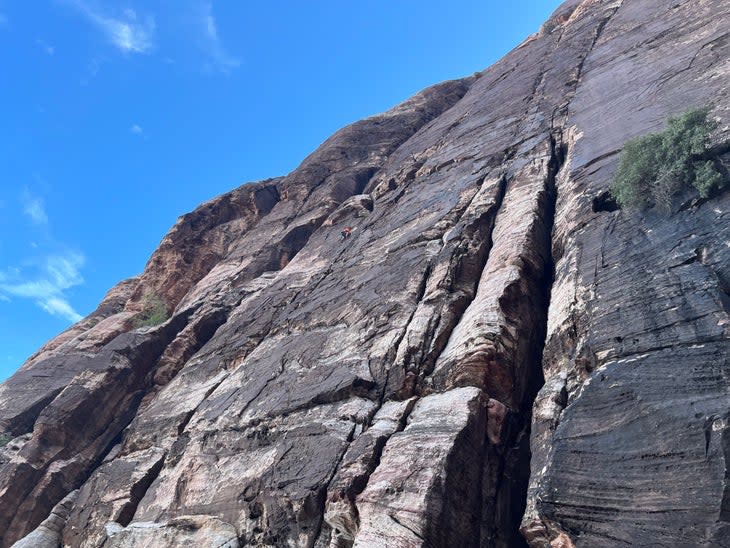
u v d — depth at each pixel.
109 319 29.55
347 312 15.73
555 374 10.38
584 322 10.19
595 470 7.81
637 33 21.09
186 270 31.44
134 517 14.61
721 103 12.19
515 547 9.54
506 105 23.80
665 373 8.09
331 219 25.27
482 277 13.75
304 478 11.12
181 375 19.89
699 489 6.76
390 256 17.09
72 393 21.47
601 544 7.26
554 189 15.74
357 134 35.16
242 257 27.78
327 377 13.46
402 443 10.39
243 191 33.44
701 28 17.56
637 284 9.81
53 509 17.92
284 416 13.30
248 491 12.08
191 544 11.91
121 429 21.61
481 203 16.48
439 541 8.69
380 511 9.25
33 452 19.81
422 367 12.16
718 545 6.32
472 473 9.66
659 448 7.38
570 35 26.92
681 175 10.72
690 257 9.44
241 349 18.50
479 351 11.18
